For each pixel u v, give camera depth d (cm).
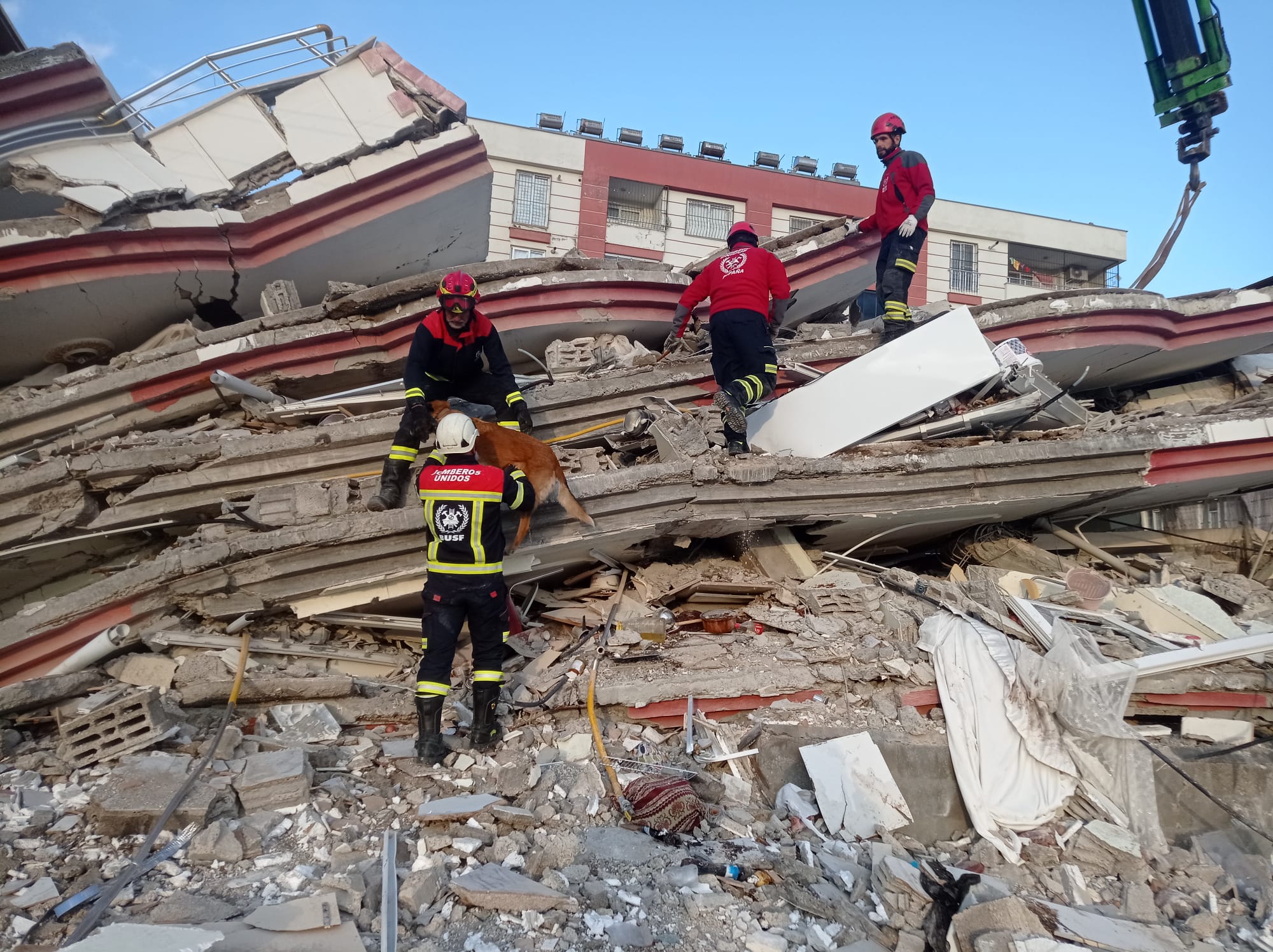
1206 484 643
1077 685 422
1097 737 419
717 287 581
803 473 537
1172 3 802
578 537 495
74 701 414
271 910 271
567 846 330
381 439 523
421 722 393
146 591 445
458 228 736
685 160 2250
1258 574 665
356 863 315
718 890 322
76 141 564
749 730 438
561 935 282
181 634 449
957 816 412
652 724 445
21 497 474
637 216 2314
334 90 654
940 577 692
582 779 389
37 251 550
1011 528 694
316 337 598
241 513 473
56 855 306
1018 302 735
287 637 478
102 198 559
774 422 608
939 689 446
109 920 271
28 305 576
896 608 510
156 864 304
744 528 554
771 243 813
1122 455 600
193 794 336
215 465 494
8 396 582
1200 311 775
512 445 444
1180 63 805
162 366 558
